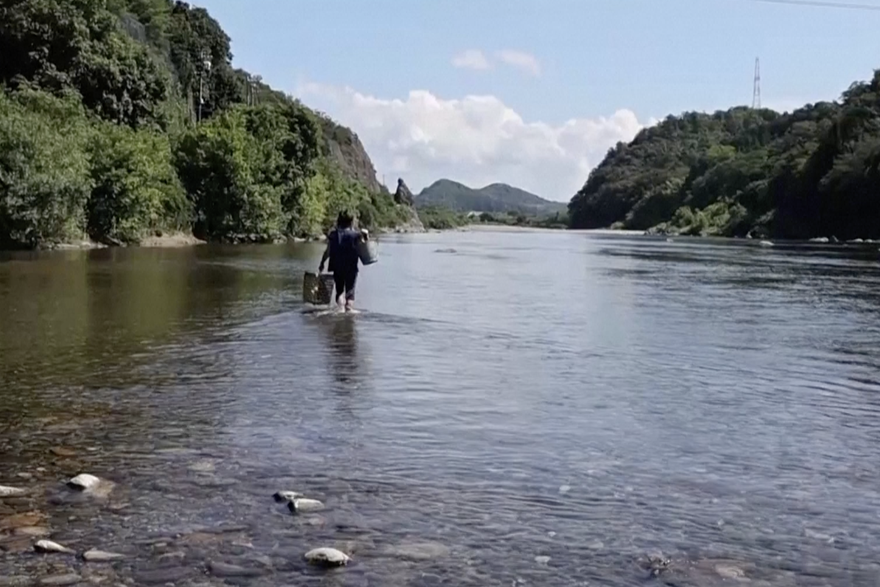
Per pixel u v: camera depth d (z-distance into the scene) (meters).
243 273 25.53
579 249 59.81
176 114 73.00
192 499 5.20
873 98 105.25
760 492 5.50
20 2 54.69
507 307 17.11
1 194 35.66
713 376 9.70
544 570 4.25
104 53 59.34
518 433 6.88
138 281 21.67
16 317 14.01
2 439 6.56
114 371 9.41
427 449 6.36
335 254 15.55
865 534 4.80
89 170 43.19
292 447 6.36
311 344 11.48
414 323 13.88
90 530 4.69
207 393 8.28
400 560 4.34
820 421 7.53
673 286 24.20
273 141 67.62
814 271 32.69
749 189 122.06
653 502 5.27
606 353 11.26
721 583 4.14
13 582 4.05
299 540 4.58
